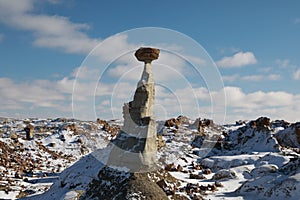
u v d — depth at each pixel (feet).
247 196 107.65
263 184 108.68
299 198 93.40
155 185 91.20
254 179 115.03
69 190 104.58
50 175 154.61
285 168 116.98
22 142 208.95
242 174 141.38
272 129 231.91
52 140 219.00
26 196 116.06
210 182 131.85
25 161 173.37
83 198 95.04
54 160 185.88
